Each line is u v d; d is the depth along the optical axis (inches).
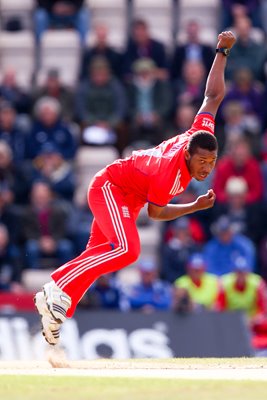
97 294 2030.0
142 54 2834.6
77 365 1181.7
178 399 834.2
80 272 1125.1
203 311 1929.1
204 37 2979.8
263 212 2416.3
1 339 1883.6
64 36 3051.2
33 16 3144.7
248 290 2122.3
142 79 2738.7
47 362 1246.9
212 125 1153.4
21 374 1041.5
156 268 2351.1
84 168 2669.8
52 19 3070.9
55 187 2522.1
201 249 2309.3
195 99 2667.3
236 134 2524.6
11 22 3117.6
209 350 1899.6
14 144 2647.6
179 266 2265.0
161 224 2469.2
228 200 2411.4
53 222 2372.0
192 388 906.1
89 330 1888.5
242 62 2832.2
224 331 1919.3
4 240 2277.3
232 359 1283.2
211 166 1108.5
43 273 2292.1
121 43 3046.3
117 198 1136.8
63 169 2546.8
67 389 903.1
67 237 2378.2
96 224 1168.8
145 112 2721.5
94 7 3107.8
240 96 2706.7
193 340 1903.3
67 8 3058.6
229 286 2126.0
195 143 1094.4
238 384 935.7
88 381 961.5
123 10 3093.0
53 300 1127.6
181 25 3056.1
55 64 3031.5
